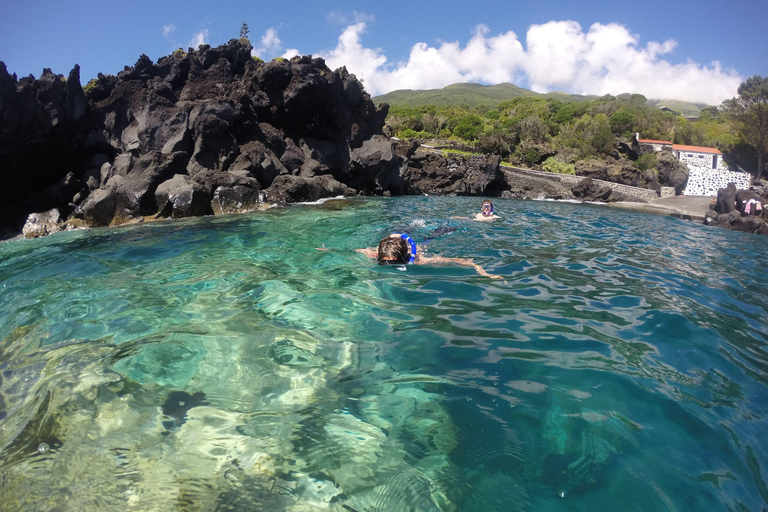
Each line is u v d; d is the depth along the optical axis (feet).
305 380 9.46
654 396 8.88
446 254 21.97
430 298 14.89
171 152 44.42
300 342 11.34
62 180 39.60
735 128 150.61
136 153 45.37
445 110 183.93
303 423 7.97
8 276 18.89
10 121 36.52
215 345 11.21
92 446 7.47
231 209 41.39
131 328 12.54
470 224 33.24
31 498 6.33
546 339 11.64
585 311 14.01
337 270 18.49
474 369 9.89
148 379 9.58
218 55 57.88
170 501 6.23
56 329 12.77
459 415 8.14
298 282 16.65
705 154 135.03
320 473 6.74
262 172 49.26
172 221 35.99
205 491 6.40
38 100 39.27
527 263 20.48
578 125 131.85
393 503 6.14
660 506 6.01
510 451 7.14
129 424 8.05
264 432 7.74
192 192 38.14
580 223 38.65
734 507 6.02
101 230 33.22
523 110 175.11
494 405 8.45
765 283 19.66
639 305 14.89
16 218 37.65
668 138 156.56
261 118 56.95
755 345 11.90
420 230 29.60
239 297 14.99
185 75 55.57
